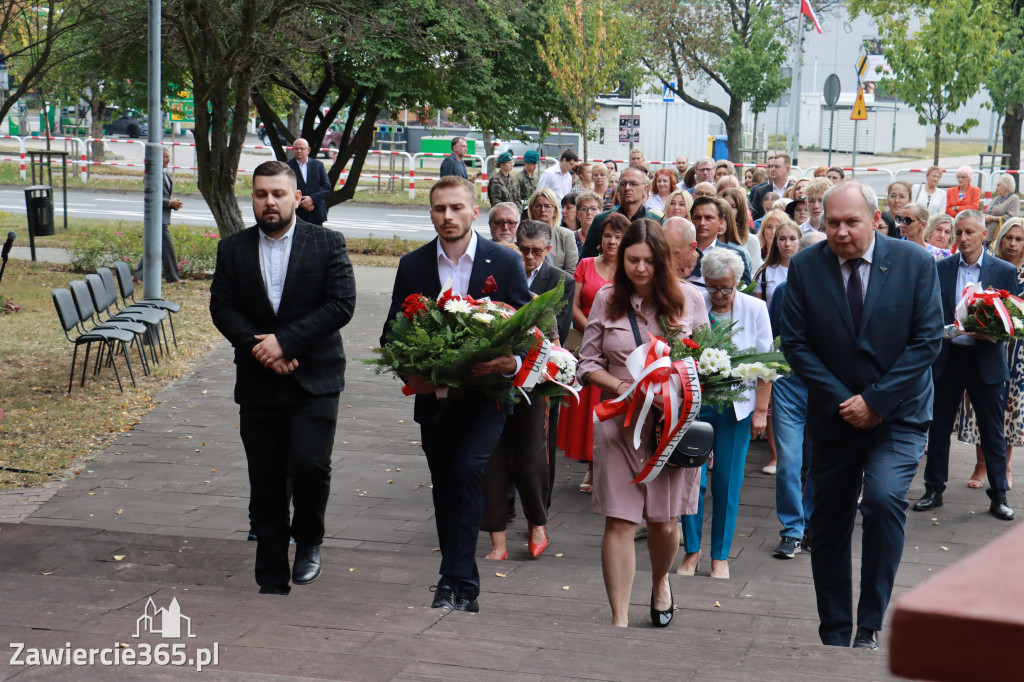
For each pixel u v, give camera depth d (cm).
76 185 3045
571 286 661
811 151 5550
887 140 5338
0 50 1661
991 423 701
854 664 349
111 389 971
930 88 2291
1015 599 57
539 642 374
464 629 390
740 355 483
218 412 923
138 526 645
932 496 723
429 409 470
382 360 456
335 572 539
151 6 1148
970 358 700
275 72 1808
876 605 444
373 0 1777
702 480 594
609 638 382
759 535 664
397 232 2356
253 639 363
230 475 756
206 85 1603
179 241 1638
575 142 3919
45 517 655
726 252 590
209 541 578
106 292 1085
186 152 4159
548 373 469
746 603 523
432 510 699
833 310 454
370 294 1573
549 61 2036
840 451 459
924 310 446
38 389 956
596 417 450
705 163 1298
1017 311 680
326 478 487
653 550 471
